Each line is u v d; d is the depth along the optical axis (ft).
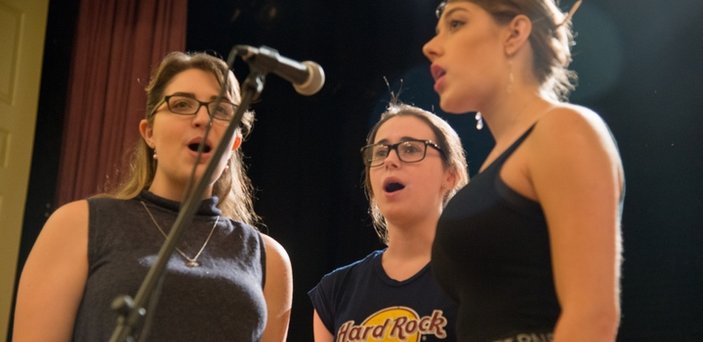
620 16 16.66
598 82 16.63
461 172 10.55
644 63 16.28
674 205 15.52
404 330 9.11
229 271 8.44
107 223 8.38
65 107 19.27
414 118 10.53
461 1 6.84
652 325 15.28
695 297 14.94
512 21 6.67
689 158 15.51
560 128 5.91
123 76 19.27
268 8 20.86
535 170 5.93
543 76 6.75
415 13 19.86
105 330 7.72
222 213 9.62
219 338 8.00
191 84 8.87
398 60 19.81
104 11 19.81
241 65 20.62
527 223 6.01
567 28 7.20
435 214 10.05
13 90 18.07
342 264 19.19
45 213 18.57
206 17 20.70
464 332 6.18
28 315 7.88
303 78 6.85
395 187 10.12
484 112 6.80
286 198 19.81
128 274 7.92
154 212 8.64
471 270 6.15
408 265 9.77
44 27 18.99
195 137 8.64
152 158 9.23
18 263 17.97
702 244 15.08
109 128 18.89
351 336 9.46
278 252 9.27
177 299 7.94
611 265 5.55
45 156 18.86
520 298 5.93
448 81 6.75
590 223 5.61
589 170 5.73
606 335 5.40
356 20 20.57
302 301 19.04
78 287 8.10
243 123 9.99
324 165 20.06
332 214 19.75
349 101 20.15
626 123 16.26
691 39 15.85
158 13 19.74
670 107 15.87
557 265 5.69
